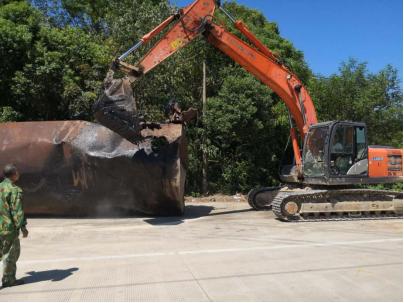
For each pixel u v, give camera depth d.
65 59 20.53
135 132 11.40
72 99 19.61
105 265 7.55
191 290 6.00
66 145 12.82
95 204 13.06
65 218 13.44
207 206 16.94
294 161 15.19
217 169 21.58
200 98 22.00
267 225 11.91
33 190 13.03
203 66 20.84
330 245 9.00
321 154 13.11
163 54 12.59
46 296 5.89
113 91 11.41
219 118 19.67
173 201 12.99
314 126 13.46
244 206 16.86
